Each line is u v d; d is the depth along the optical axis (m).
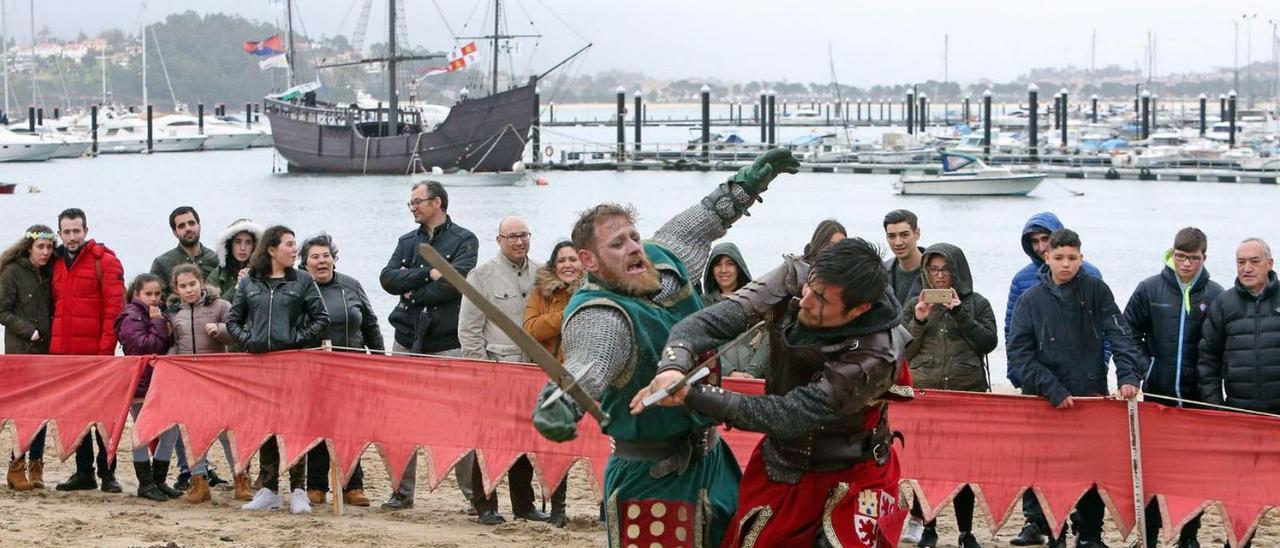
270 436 11.00
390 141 89.19
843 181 79.25
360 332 11.71
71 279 11.97
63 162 111.25
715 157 89.38
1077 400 9.80
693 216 6.98
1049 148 89.38
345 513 11.19
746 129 199.75
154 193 75.38
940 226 53.38
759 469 6.40
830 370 5.96
